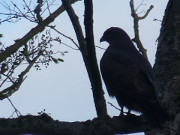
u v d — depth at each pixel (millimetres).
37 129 8562
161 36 11383
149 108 10188
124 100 11898
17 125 8445
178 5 11391
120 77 11906
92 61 10508
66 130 8805
